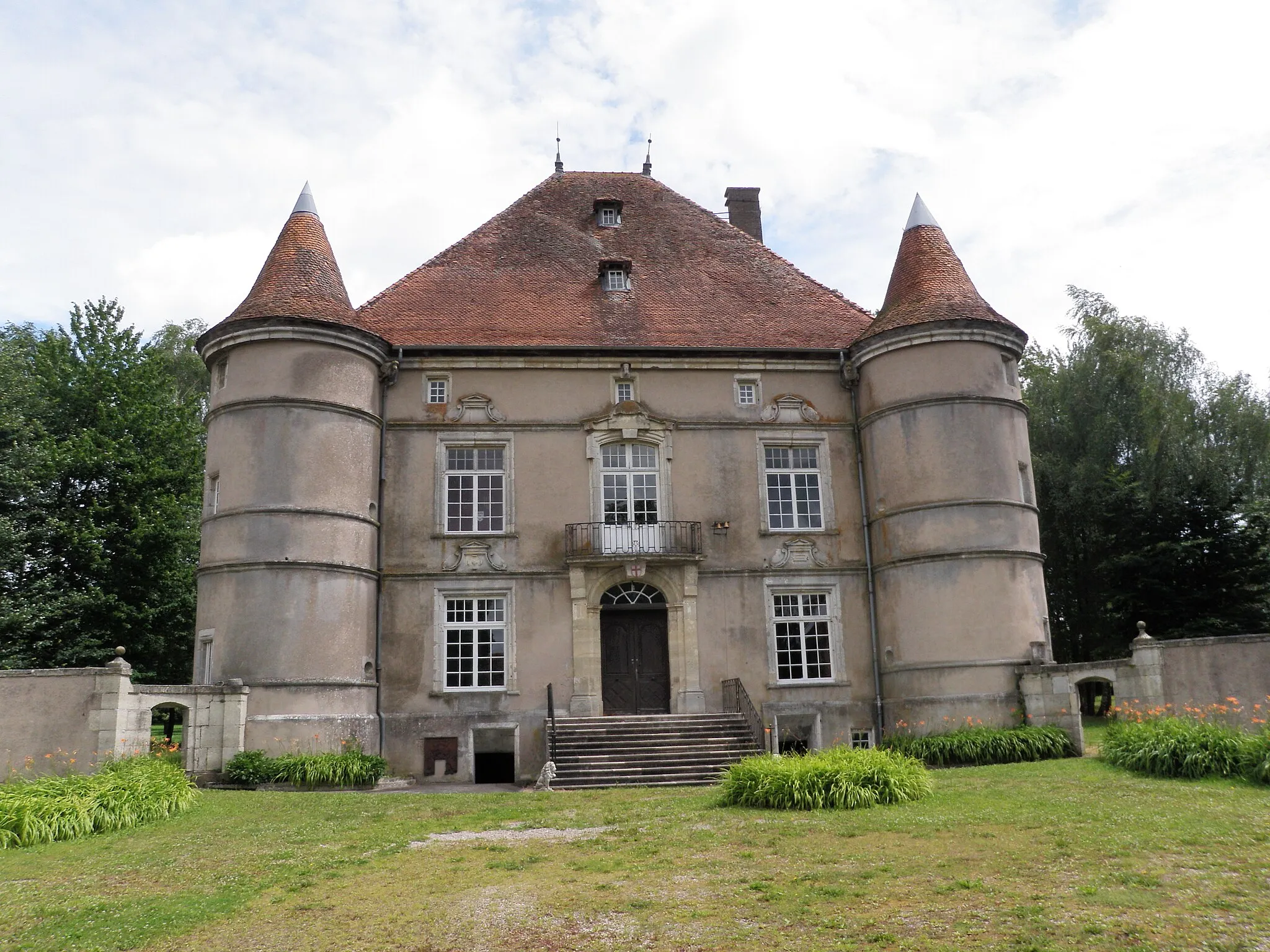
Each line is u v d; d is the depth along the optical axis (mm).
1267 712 17016
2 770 15305
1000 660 20469
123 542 28375
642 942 7785
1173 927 7566
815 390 23906
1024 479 22250
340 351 21109
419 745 20953
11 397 26797
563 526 22438
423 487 22219
